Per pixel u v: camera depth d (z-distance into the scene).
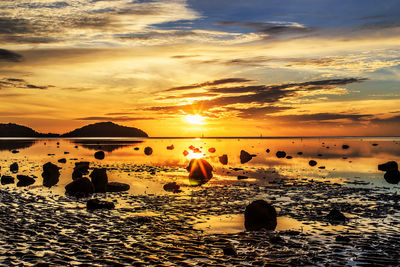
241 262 9.77
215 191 22.73
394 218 15.39
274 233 13.03
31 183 25.62
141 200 19.44
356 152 66.31
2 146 90.38
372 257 10.20
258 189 23.62
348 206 18.06
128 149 78.75
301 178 29.38
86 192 21.14
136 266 9.29
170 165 40.12
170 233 12.80
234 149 79.31
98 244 11.23
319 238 12.29
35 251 10.38
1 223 13.69
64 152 62.59
